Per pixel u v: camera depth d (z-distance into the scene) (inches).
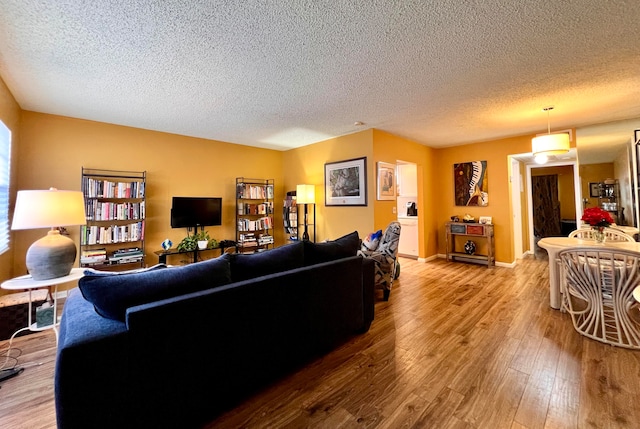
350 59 86.4
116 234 144.2
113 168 151.1
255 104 124.4
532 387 65.6
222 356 58.5
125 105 124.3
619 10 64.8
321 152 197.5
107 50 80.4
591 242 111.2
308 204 205.6
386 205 176.7
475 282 155.5
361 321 93.3
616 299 85.7
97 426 44.3
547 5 63.1
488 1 61.6
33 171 128.7
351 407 60.1
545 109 132.0
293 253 79.0
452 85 105.6
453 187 218.8
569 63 89.6
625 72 95.7
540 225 311.7
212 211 182.7
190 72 94.2
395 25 70.0
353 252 98.3
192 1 60.8
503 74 96.9
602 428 53.0
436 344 87.0
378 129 168.6
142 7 62.5
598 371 70.9
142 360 48.1
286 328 70.5
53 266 82.2
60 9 62.7
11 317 93.6
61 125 136.3
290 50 81.3
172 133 172.4
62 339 47.4
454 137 189.3
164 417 50.8
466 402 61.0
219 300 57.7
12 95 111.7
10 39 74.4
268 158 223.0
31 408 61.3
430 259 218.1
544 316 107.1
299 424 55.5
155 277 54.9
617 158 152.0
